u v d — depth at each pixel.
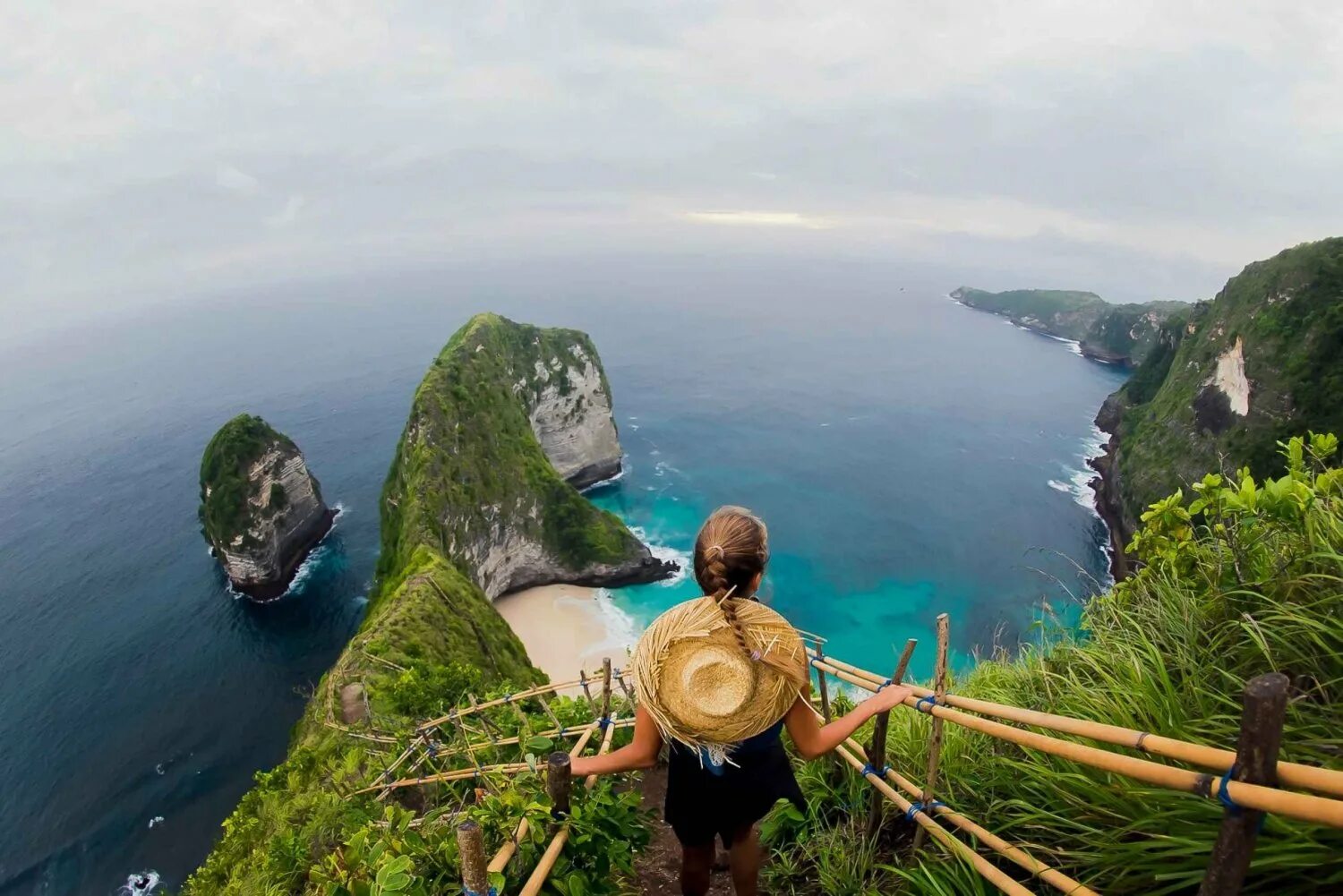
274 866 5.66
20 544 90.12
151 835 44.00
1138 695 3.34
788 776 2.87
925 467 106.75
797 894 4.00
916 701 3.24
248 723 53.75
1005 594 68.25
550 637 61.88
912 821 4.02
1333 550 3.44
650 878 4.77
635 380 176.12
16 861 42.66
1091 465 107.44
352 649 29.16
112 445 141.88
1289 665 3.16
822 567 73.75
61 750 51.34
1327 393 63.28
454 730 7.94
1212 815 2.53
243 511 70.00
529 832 3.22
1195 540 4.55
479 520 63.25
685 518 89.31
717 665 2.54
